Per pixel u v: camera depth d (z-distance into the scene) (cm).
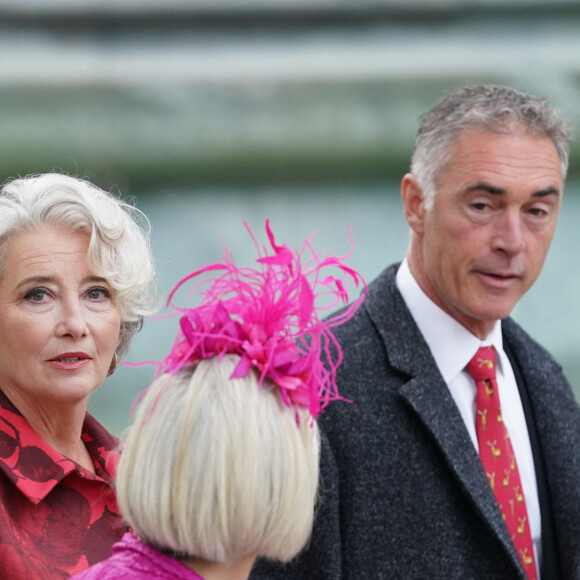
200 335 460
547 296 2603
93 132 3347
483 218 643
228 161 3309
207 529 435
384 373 659
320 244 2897
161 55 3488
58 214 594
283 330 474
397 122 3478
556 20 3506
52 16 3331
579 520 675
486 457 663
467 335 677
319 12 3459
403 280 695
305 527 458
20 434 595
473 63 3478
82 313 598
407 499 634
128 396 2112
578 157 3058
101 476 632
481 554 635
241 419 441
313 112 3497
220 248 2875
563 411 704
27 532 580
